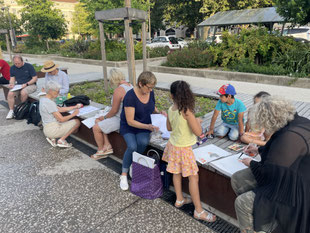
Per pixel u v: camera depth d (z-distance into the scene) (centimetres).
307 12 876
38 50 2625
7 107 735
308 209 165
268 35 996
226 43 1128
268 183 184
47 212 287
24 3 2594
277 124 172
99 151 397
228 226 255
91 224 266
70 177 360
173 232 250
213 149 299
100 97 656
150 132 332
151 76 283
